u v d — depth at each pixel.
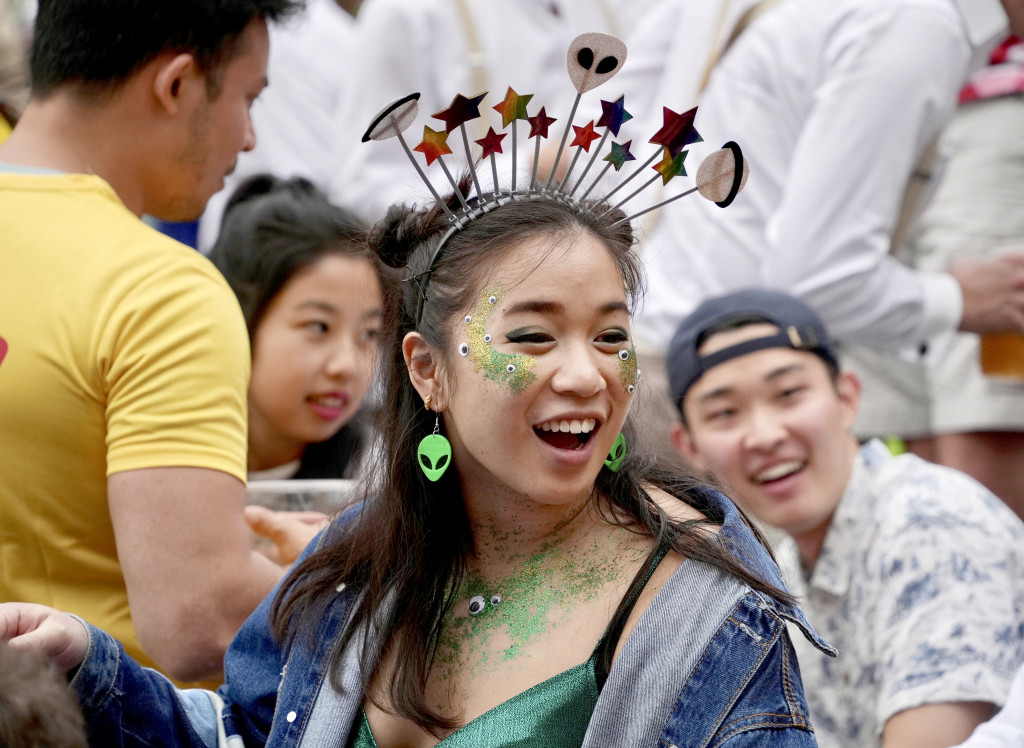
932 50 5.18
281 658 2.77
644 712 2.20
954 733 3.45
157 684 2.74
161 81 3.13
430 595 2.52
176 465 2.91
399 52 6.18
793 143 5.41
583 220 2.46
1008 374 5.58
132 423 2.91
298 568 2.76
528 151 5.74
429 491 2.59
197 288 3.03
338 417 4.09
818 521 3.92
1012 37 5.80
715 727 2.18
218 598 2.92
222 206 6.27
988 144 5.77
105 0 3.03
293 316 4.00
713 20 5.59
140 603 2.92
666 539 2.37
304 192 4.16
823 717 3.88
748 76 5.44
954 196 5.88
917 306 5.33
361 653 2.54
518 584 2.48
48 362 2.91
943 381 5.72
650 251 5.56
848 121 5.17
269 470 4.18
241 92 3.31
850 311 5.27
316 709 2.55
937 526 3.69
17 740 1.73
